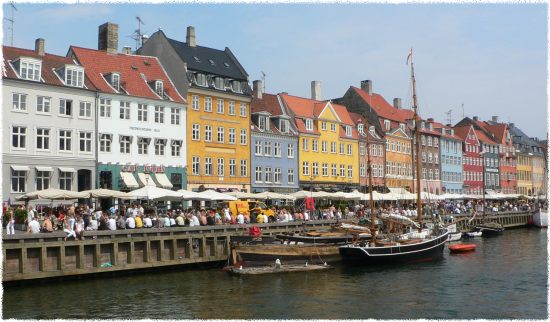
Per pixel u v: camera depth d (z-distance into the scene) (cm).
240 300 2378
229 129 5644
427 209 6234
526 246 4775
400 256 3484
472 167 9981
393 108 8594
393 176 7869
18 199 3381
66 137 4400
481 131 10931
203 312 2148
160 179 4888
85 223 3077
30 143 4188
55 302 2298
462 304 2356
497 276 3080
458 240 5272
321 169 6675
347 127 7169
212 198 3625
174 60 5381
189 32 5709
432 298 2469
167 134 5066
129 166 4741
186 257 3256
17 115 4125
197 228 3325
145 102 4919
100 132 4591
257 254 3262
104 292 2512
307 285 2739
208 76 5497
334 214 4900
